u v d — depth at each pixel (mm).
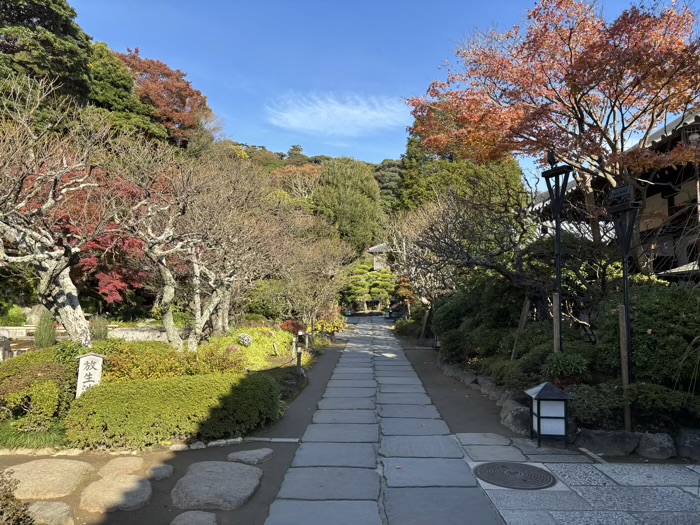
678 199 11312
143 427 5461
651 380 6035
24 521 3041
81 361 6195
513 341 9172
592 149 8008
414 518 3809
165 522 3791
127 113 21484
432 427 6633
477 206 10328
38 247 7707
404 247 19172
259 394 6273
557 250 7137
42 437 5516
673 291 6453
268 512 3936
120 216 9602
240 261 10117
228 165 18609
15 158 7789
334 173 35688
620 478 4688
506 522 3744
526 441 5922
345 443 5848
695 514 3879
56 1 17391
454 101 10109
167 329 8547
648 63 7570
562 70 8930
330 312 20656
